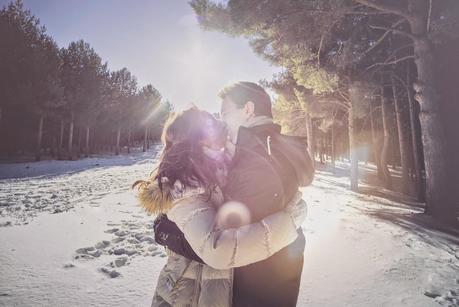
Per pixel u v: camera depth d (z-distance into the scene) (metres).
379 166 29.83
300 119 30.19
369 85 14.52
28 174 20.98
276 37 10.71
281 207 1.06
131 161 39.03
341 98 19.05
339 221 6.40
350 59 11.84
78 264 3.54
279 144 1.12
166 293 1.16
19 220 5.66
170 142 1.23
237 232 0.97
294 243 1.17
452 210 8.79
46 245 4.16
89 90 42.50
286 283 1.11
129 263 3.56
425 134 9.37
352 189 17.98
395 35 14.23
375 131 30.14
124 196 8.93
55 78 35.22
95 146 61.78
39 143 34.59
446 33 9.09
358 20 12.42
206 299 1.09
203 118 1.22
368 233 5.40
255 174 1.04
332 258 3.97
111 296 2.78
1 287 2.88
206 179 1.06
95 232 4.88
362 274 3.45
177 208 1.05
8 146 37.72
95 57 46.16
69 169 25.20
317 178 25.80
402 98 21.69
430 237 5.54
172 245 1.15
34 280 3.07
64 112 39.16
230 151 1.23
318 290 3.03
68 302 2.65
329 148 65.56
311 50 11.77
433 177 9.01
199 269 1.14
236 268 1.12
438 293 2.99
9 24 32.53
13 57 31.84
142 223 5.51
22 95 31.08
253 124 1.23
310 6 9.09
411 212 9.57
